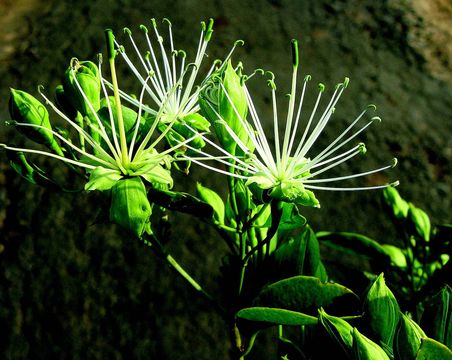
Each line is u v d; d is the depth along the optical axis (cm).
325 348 17
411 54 47
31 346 33
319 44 49
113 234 36
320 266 21
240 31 50
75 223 37
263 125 41
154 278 35
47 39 49
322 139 40
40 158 39
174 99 20
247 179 18
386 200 24
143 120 19
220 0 53
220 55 47
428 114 42
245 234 19
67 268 35
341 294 18
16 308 34
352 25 50
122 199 17
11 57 48
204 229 36
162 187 18
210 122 19
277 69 46
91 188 18
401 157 39
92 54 47
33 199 38
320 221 36
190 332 33
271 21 51
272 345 32
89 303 34
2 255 36
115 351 33
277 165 18
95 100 19
